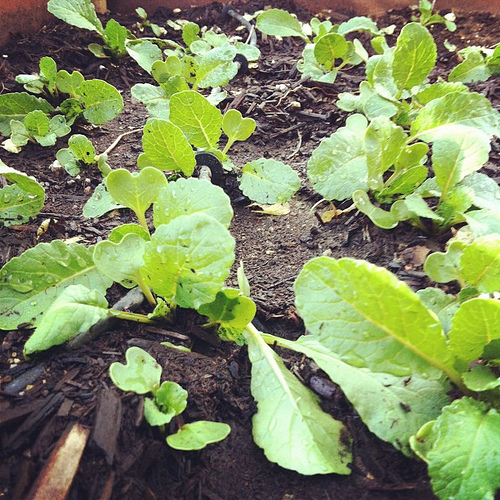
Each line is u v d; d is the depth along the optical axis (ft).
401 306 0.58
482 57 1.36
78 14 1.40
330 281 0.60
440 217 0.87
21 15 1.47
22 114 1.21
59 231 0.96
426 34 1.08
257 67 1.50
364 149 0.93
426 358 0.62
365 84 1.24
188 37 1.57
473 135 0.90
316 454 0.63
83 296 0.72
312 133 1.26
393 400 0.66
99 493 0.57
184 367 0.71
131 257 0.74
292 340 0.82
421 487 0.62
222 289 0.67
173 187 0.72
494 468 0.55
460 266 0.77
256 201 1.03
